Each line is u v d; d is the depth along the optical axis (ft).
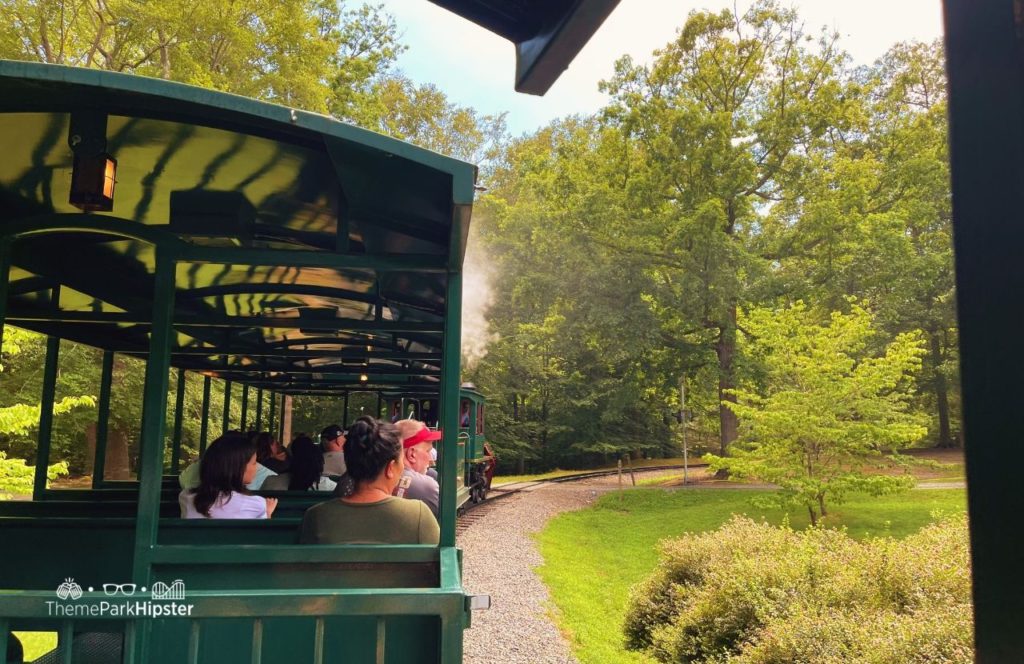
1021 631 2.74
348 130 7.84
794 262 82.28
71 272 13.08
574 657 25.14
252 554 9.21
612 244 82.33
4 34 44.52
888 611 17.78
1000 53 2.95
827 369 51.01
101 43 55.26
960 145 3.11
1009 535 2.81
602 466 130.72
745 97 87.86
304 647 8.77
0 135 9.32
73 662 9.11
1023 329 2.80
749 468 52.60
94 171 8.79
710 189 79.15
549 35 6.29
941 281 98.78
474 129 127.54
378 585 9.21
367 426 9.78
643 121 81.61
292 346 22.74
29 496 32.96
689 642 23.16
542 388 126.00
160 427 9.30
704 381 85.15
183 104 8.50
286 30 52.60
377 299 14.53
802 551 23.57
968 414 3.01
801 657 16.66
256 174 10.20
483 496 68.28
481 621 28.91
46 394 17.83
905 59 115.55
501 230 95.09
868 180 82.38
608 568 44.57
